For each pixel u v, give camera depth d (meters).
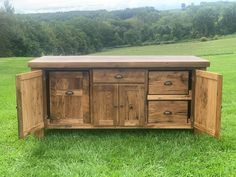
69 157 2.20
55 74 2.65
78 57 3.05
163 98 2.66
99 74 2.63
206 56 14.63
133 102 2.67
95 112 2.68
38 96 2.59
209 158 2.15
